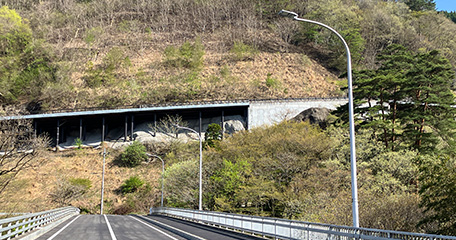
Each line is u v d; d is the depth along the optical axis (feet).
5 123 142.61
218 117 302.86
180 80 400.06
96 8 616.80
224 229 89.76
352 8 548.72
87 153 280.31
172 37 541.34
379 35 501.97
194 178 164.35
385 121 154.71
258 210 143.95
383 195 104.94
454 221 73.51
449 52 462.19
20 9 580.71
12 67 390.83
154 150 271.49
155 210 181.78
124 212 210.59
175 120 298.15
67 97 368.27
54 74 385.29
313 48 517.55
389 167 128.16
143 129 303.68
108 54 432.66
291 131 169.89
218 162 167.02
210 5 615.16
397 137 167.22
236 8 616.39
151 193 224.53
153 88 382.42
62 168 249.96
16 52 406.62
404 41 490.90
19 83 368.48
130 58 469.98
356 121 172.76
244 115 293.23
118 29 560.61
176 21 594.65
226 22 583.58
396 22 501.97
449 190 72.95
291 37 531.50
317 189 129.39
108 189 234.58
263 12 601.21
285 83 415.85
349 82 52.70
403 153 137.80
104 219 131.64
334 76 451.12
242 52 468.34
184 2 645.10
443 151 144.36
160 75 419.13
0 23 419.33
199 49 449.48
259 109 286.46
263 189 139.03
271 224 70.33
